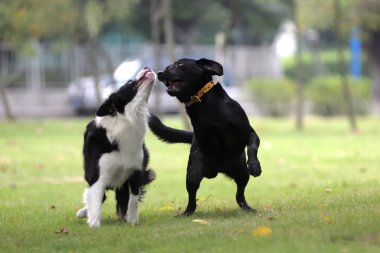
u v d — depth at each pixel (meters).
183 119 23.02
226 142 8.05
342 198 9.40
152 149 20.27
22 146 19.92
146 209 9.60
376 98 41.69
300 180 14.22
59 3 24.80
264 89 33.31
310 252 5.93
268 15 41.00
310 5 26.47
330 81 34.22
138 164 7.96
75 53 35.16
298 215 7.76
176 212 8.98
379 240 6.21
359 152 19.20
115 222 8.24
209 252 6.23
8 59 33.69
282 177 14.85
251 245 6.32
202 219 8.02
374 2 25.95
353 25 26.30
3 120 28.20
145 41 44.19
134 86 7.71
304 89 34.53
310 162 17.44
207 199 10.56
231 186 13.39
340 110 34.34
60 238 7.25
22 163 16.86
